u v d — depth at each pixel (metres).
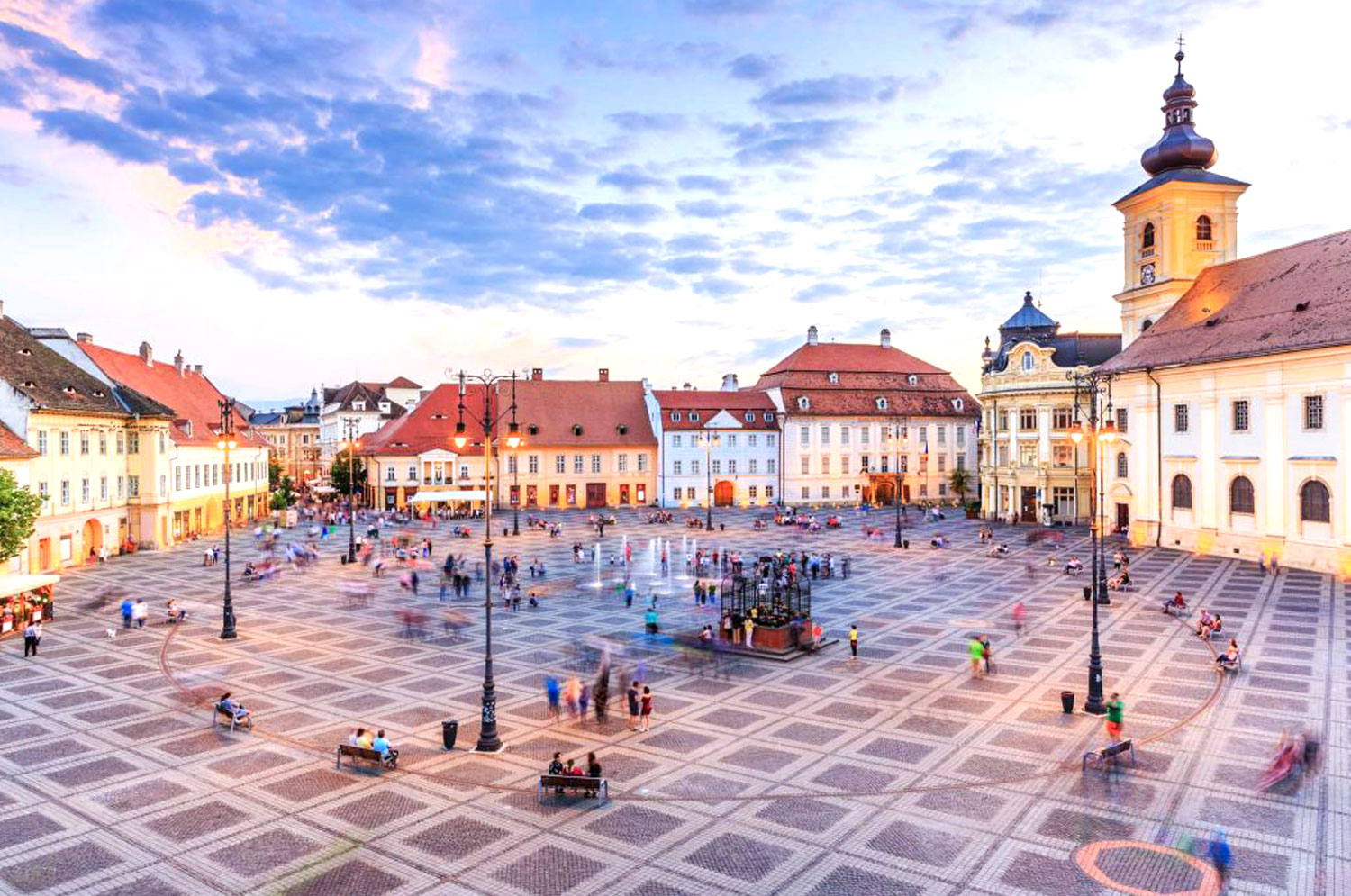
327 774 23.69
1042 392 88.00
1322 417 53.72
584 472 111.19
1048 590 50.91
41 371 66.44
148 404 75.06
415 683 32.44
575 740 26.33
